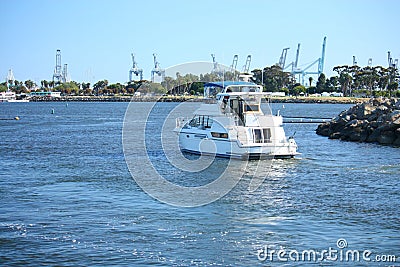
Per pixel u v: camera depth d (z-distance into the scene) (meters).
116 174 43.25
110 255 24.17
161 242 25.80
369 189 37.31
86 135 82.00
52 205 32.53
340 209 31.80
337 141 70.31
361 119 78.19
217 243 25.70
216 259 23.77
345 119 78.75
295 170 44.47
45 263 23.36
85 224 28.58
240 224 28.66
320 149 60.31
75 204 32.81
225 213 30.88
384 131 66.19
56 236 26.59
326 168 45.69
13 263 23.33
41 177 41.81
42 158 53.59
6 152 58.88
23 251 24.62
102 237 26.48
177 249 24.92
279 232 27.41
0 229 27.61
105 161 51.09
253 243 25.73
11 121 122.19
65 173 43.78
